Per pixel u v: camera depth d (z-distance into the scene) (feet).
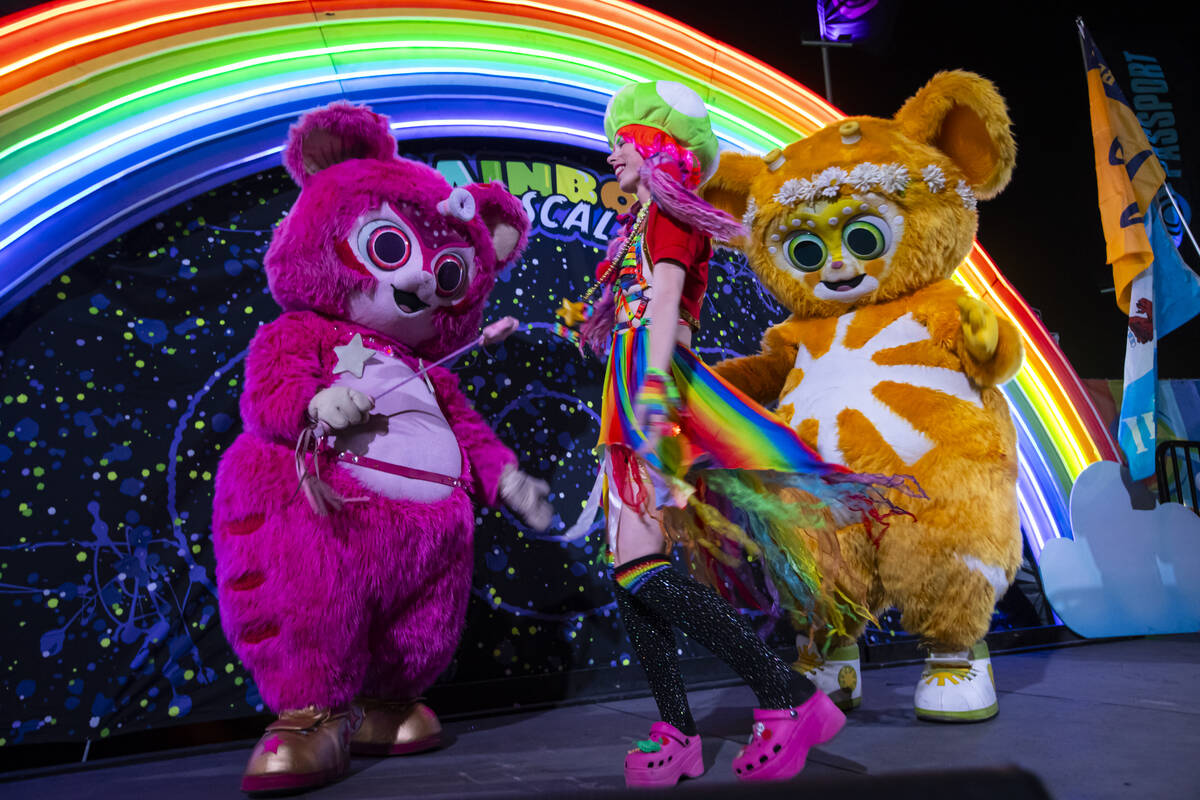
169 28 7.40
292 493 5.75
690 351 5.57
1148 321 10.96
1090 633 9.92
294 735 5.39
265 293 8.07
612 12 9.59
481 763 5.90
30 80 6.81
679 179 5.51
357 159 6.76
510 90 9.34
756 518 5.53
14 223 6.82
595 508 5.52
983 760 5.07
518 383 8.89
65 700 6.58
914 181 7.05
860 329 7.18
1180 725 5.78
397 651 6.31
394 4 8.49
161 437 7.36
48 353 7.09
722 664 8.76
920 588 6.32
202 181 7.82
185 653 7.06
